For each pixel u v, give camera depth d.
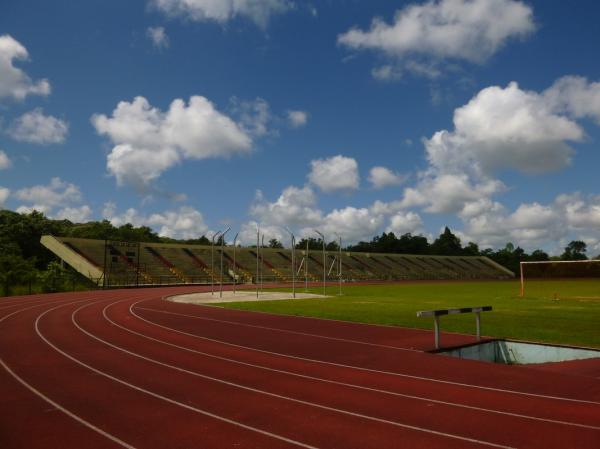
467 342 17.56
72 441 7.70
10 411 9.27
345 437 7.88
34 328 21.16
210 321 24.28
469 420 8.72
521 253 152.50
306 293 50.09
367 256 110.81
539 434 7.96
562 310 30.12
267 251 94.00
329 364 13.88
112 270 62.88
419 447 7.42
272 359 14.61
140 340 18.11
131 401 9.96
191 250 81.00
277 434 8.02
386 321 24.05
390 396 10.39
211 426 8.42
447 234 172.50
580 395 10.43
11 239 70.75
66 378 11.96
